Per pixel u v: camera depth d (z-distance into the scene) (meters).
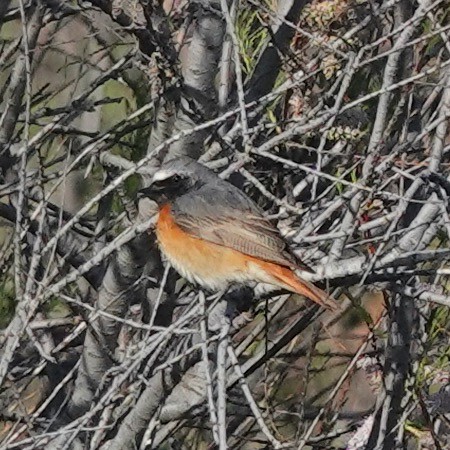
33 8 12.81
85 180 14.55
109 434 12.29
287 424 13.92
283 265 10.63
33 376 12.77
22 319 9.55
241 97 9.16
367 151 10.70
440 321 12.01
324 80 11.80
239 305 11.34
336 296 13.40
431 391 13.09
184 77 11.70
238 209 11.12
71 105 13.44
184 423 13.31
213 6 11.56
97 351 12.30
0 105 14.67
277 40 11.67
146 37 11.14
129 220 12.78
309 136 11.43
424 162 10.37
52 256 9.83
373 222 10.19
